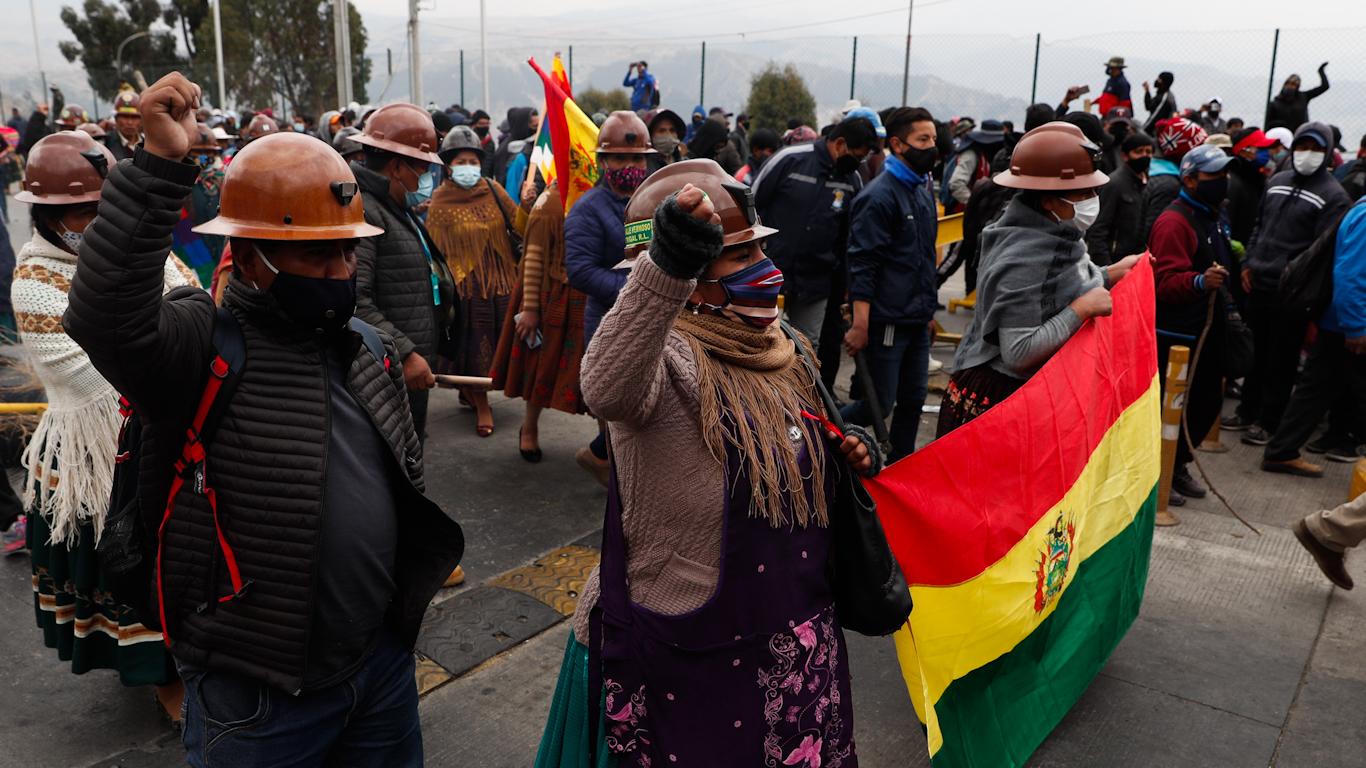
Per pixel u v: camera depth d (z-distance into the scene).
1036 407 2.54
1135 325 3.17
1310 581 4.02
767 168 5.12
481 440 5.57
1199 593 3.89
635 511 1.70
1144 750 2.82
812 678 1.74
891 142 4.55
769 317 1.73
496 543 4.16
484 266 5.42
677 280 1.45
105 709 2.92
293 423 1.70
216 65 32.97
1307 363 5.28
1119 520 3.12
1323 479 5.34
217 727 1.73
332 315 1.72
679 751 1.67
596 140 4.70
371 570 1.81
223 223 1.64
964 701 2.43
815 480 1.76
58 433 2.60
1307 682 3.23
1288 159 6.11
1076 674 2.95
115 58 41.25
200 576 1.71
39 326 2.51
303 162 1.65
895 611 1.90
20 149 18.06
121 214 1.45
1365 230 4.80
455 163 5.34
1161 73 10.59
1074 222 2.95
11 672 3.11
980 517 2.36
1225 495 5.07
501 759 2.71
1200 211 4.86
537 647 3.32
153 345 1.52
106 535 1.72
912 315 4.64
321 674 1.77
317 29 37.91
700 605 1.66
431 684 3.06
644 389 1.55
